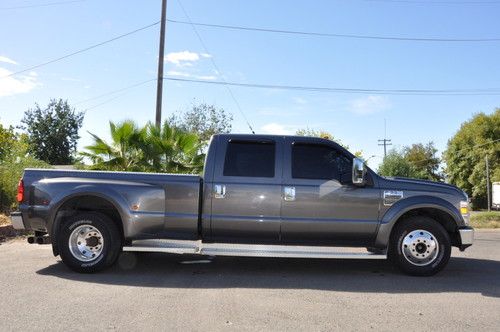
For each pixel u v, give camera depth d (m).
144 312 5.59
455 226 7.92
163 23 20.12
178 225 7.60
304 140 7.83
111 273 7.65
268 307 5.89
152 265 8.37
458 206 7.77
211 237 7.78
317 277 7.62
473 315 5.69
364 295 6.55
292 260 9.04
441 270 7.78
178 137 16.05
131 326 5.10
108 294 6.37
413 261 7.71
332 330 5.09
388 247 7.79
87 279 7.21
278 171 7.69
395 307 5.98
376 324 5.31
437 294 6.66
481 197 64.06
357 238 7.70
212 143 7.82
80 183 7.61
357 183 7.43
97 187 7.55
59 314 5.48
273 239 7.74
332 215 7.62
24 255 9.17
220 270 8.05
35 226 7.65
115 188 7.56
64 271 7.73
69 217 7.88
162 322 5.24
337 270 8.18
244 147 7.81
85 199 7.82
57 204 7.53
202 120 33.44
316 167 7.75
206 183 7.67
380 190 7.68
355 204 7.64
